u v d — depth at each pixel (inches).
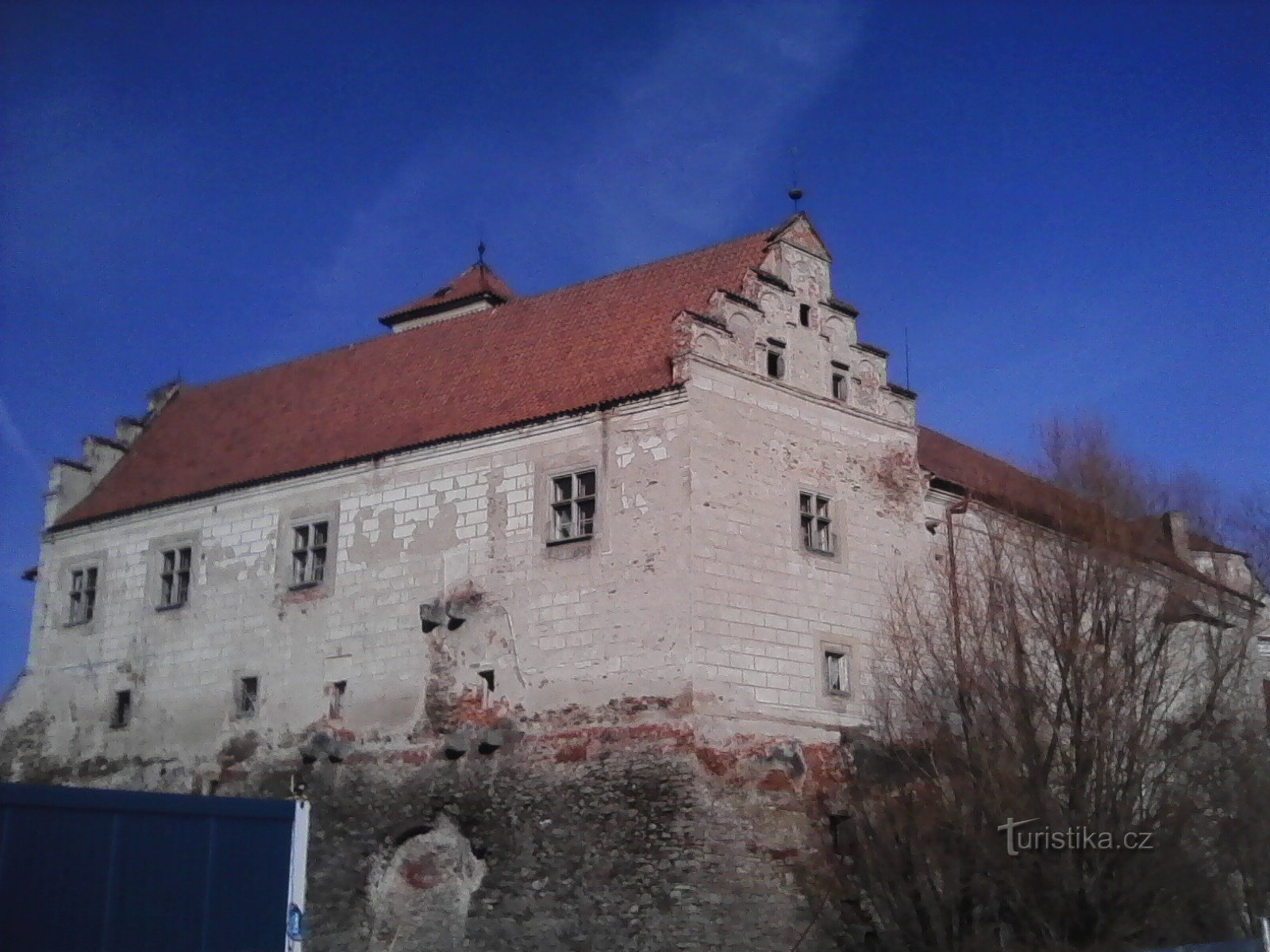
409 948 1337.4
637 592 1296.8
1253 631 1542.8
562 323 1568.7
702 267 1508.4
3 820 751.1
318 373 1784.0
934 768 1285.7
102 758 1652.3
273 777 1492.4
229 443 1740.9
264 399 1801.2
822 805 1317.7
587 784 1275.8
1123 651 1285.7
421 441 1481.3
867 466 1471.5
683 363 1322.6
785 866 1264.8
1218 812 1344.7
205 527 1651.1
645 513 1311.5
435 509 1456.7
